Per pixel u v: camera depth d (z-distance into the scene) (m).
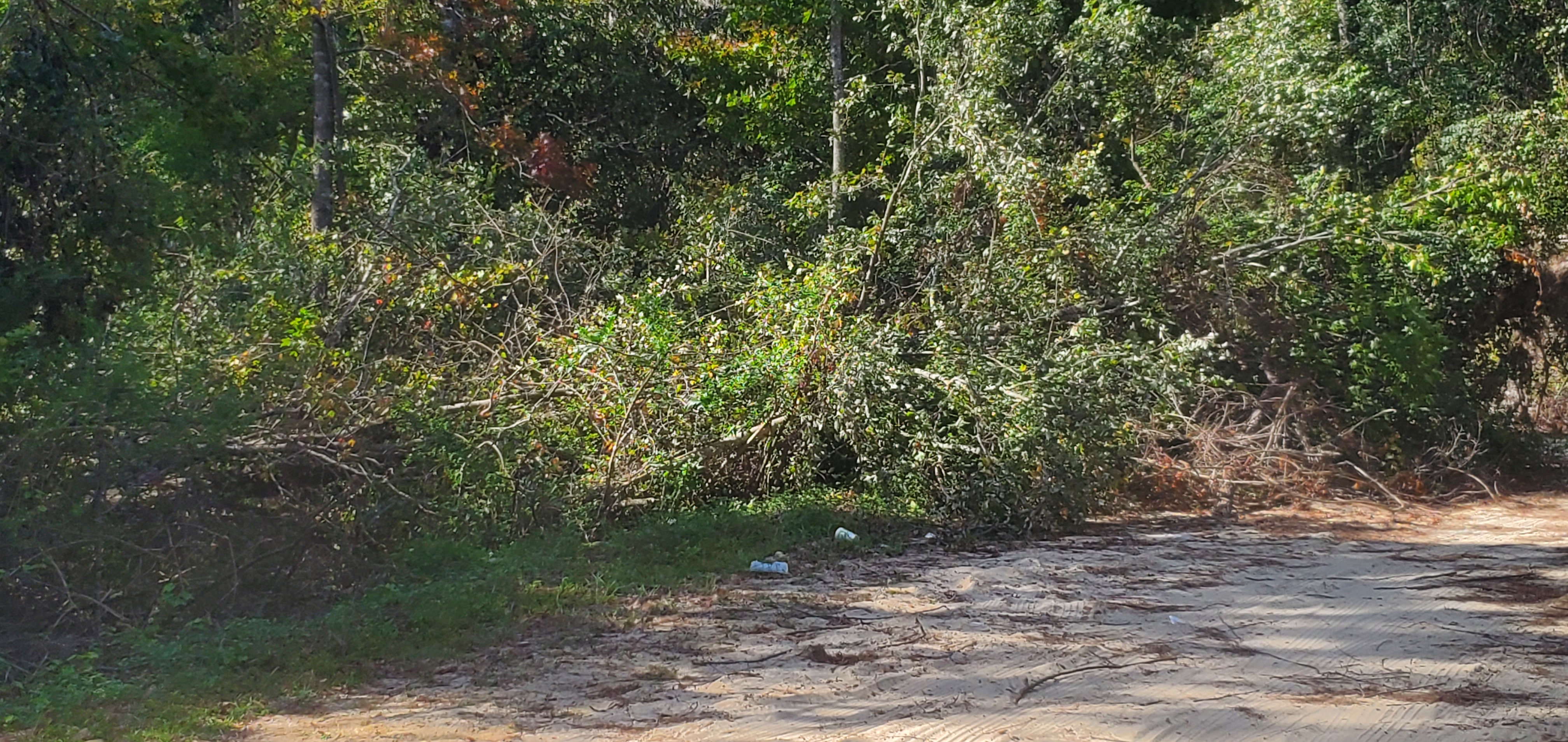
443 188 14.59
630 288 13.95
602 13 22.28
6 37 8.88
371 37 17.86
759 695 6.02
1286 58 15.62
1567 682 6.12
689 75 22.19
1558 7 23.17
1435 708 5.68
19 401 7.45
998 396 11.06
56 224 9.00
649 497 11.26
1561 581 8.80
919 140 14.95
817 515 10.76
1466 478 14.50
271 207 13.91
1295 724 5.46
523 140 19.56
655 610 7.88
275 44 13.61
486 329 12.65
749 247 16.22
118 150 9.37
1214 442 13.25
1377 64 23.06
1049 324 13.28
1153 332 14.07
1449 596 8.30
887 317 13.34
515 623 7.47
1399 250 14.29
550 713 5.74
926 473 11.30
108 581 7.44
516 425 10.39
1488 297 15.94
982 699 5.91
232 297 10.77
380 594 7.83
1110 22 16.31
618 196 21.98
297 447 8.45
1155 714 5.61
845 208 17.20
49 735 5.30
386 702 5.94
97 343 7.87
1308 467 13.62
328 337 11.12
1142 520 11.86
